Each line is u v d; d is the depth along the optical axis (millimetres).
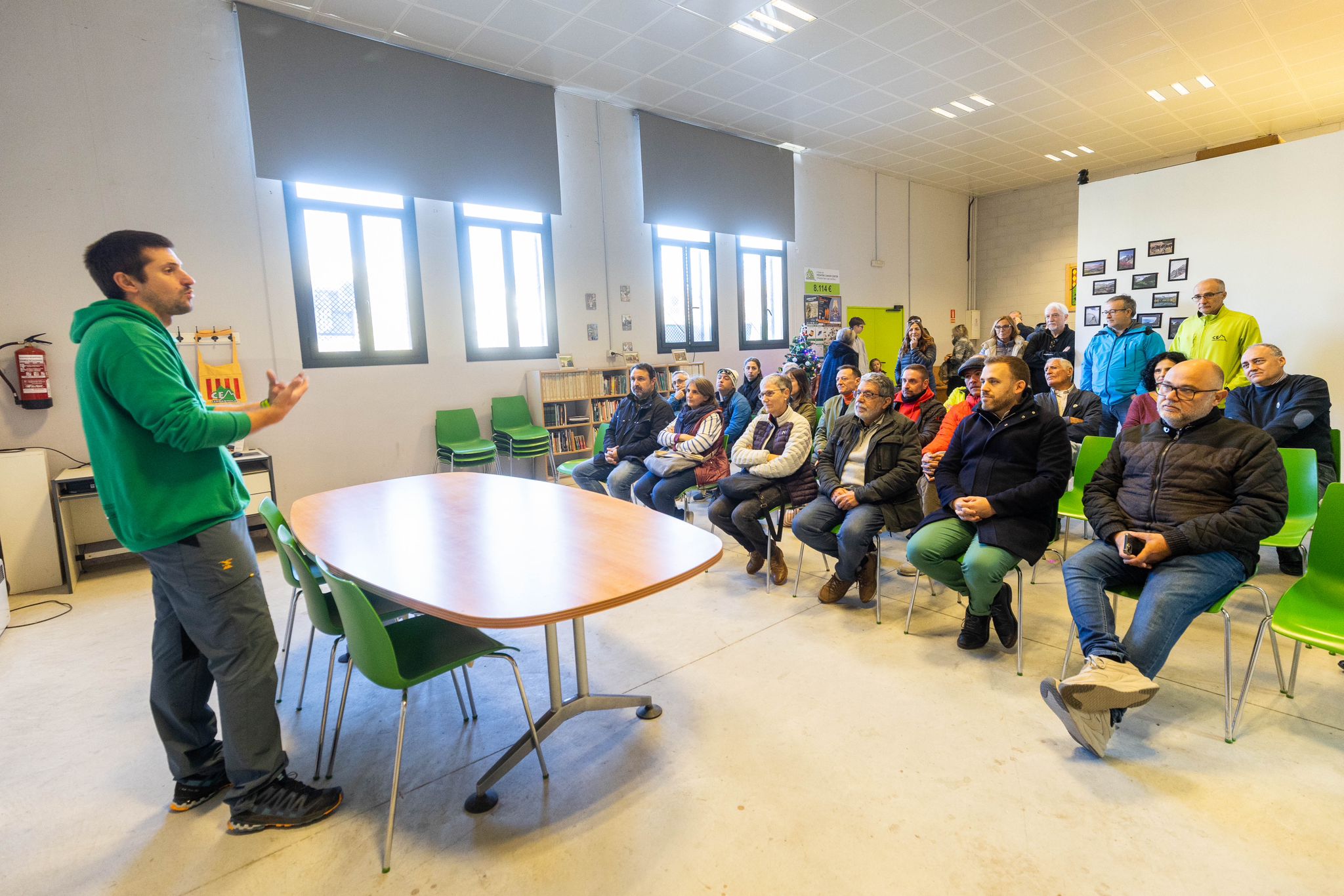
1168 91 6617
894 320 10008
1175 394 2205
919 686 2365
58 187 4086
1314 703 2125
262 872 1604
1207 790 1750
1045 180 10133
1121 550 2109
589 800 1818
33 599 3643
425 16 4762
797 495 3402
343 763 2035
